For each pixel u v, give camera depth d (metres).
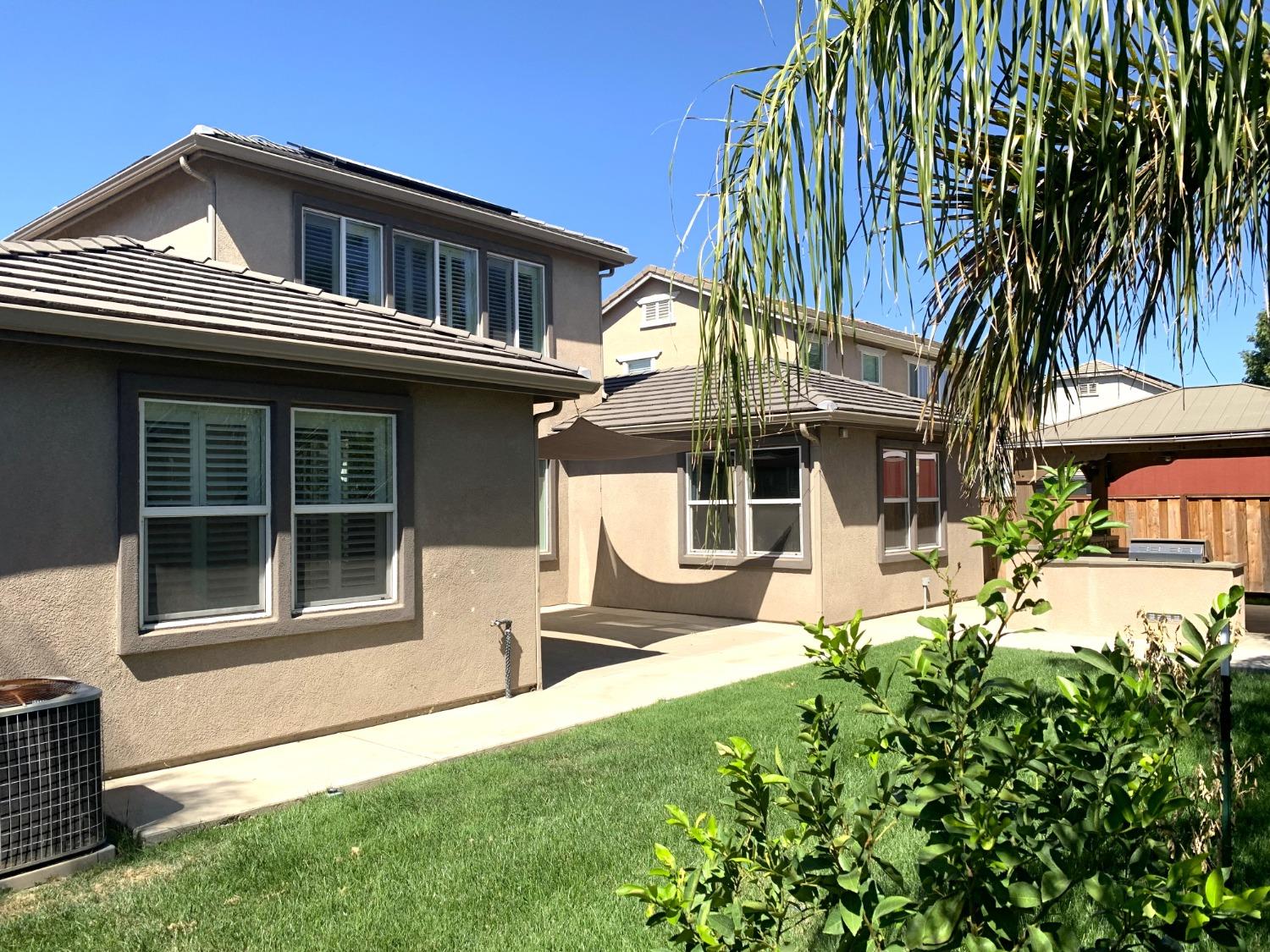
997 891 2.30
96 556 6.98
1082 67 2.45
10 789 5.10
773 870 2.55
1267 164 3.18
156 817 6.15
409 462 9.11
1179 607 12.41
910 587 17.03
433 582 9.34
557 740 8.05
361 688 8.65
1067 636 13.19
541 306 18.20
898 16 2.76
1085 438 15.52
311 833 5.84
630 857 5.36
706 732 8.07
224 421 7.84
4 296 6.23
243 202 13.66
